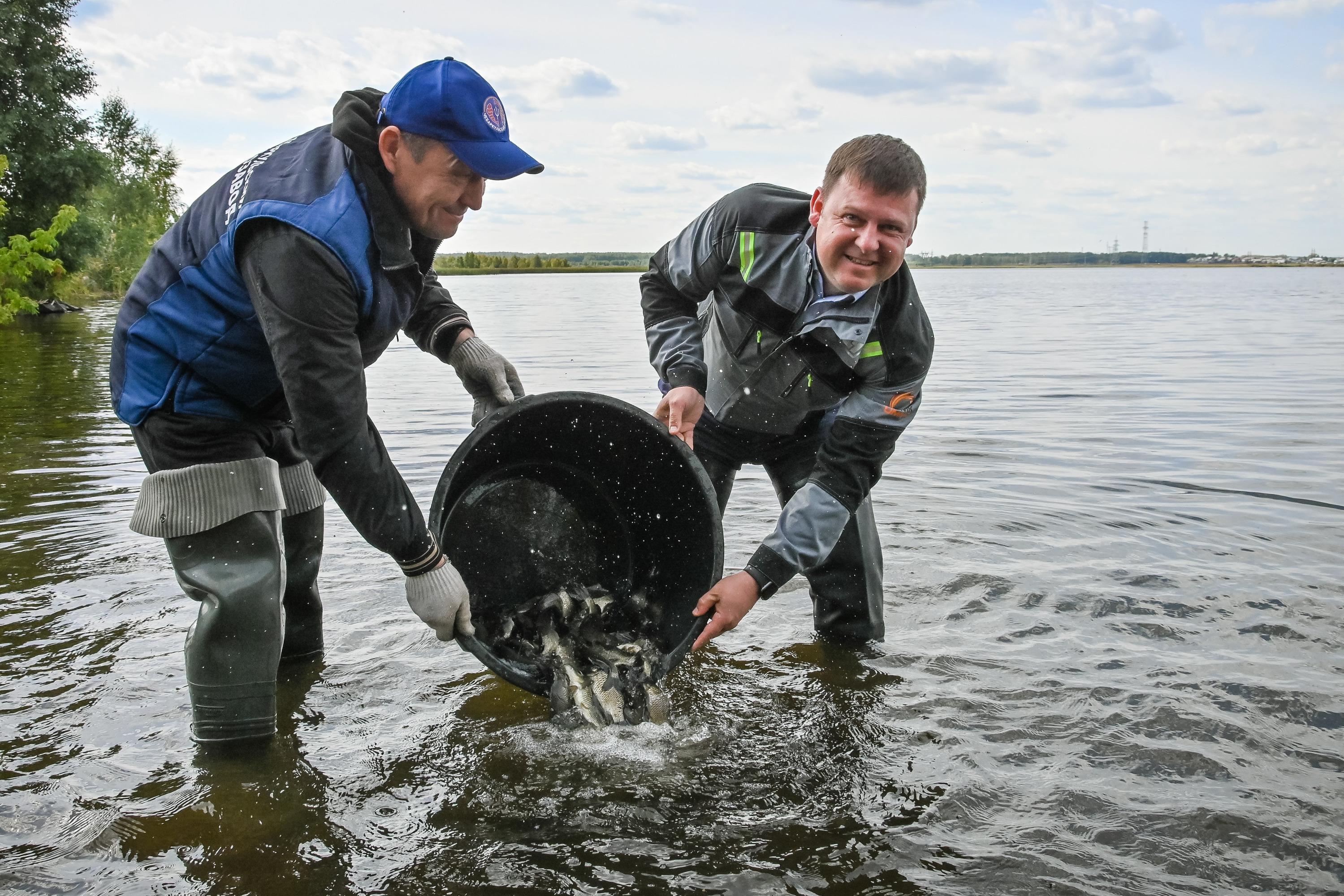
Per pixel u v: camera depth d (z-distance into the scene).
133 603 3.79
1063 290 41.62
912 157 2.67
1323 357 12.85
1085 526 4.89
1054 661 3.28
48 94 24.84
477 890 2.07
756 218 3.06
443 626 2.62
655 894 2.06
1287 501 5.37
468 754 2.70
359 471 2.39
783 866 2.16
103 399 9.61
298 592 3.30
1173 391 9.73
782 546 2.93
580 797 2.46
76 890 2.06
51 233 18.80
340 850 2.22
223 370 2.56
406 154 2.35
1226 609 3.71
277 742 2.77
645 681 2.89
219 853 2.21
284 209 2.31
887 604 3.86
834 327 2.89
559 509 3.42
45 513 5.10
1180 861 2.16
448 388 10.30
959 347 14.81
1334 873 2.12
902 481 5.92
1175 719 2.82
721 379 3.41
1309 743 2.69
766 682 3.19
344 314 2.35
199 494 2.60
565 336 16.03
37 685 3.08
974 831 2.29
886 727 2.84
